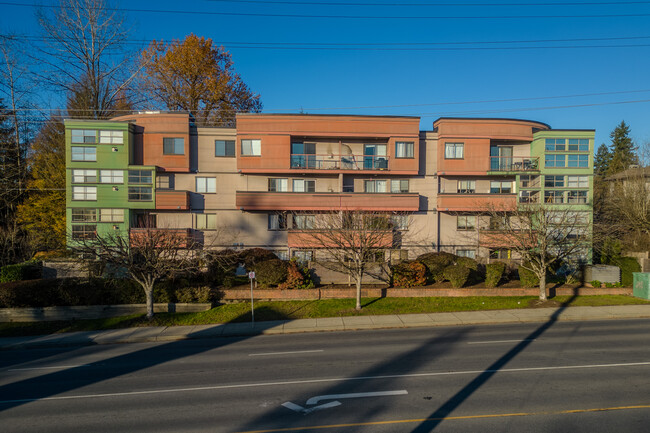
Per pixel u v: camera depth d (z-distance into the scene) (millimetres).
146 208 28578
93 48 32688
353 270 21359
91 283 20562
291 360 13156
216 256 22047
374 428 8070
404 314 19969
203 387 10758
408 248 29938
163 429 8266
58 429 8383
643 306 20891
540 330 16891
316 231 24281
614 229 26719
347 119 29547
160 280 21609
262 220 29750
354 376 11336
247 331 17641
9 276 23125
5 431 8328
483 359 12766
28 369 12977
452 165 30062
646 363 12148
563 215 24531
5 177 33125
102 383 11328
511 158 31000
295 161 29969
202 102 39375
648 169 35844
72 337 17359
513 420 8312
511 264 26969
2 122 34812
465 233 30656
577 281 25406
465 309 20656
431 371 11617
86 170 28359
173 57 37281
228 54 40000
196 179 29844
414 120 29766
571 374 11172
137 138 29328
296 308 20891
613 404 9086
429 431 7887
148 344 16359
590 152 29984
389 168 29656
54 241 29312
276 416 8773
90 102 35188
